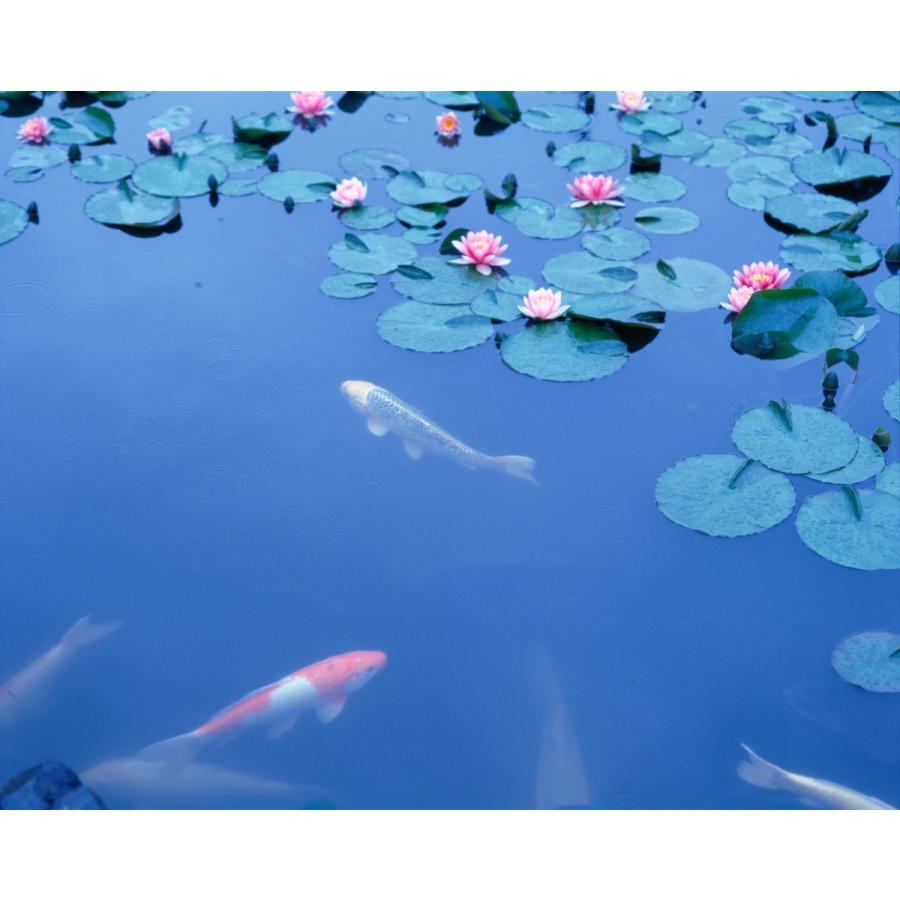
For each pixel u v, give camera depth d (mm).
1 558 3410
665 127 6102
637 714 2994
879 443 3777
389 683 3066
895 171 5680
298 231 5090
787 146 5879
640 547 3459
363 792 2807
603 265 4781
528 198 5344
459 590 3336
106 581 3352
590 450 3822
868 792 2807
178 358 4258
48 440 3859
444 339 4340
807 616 3242
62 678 3062
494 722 2971
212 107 6340
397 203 5312
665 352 4312
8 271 4723
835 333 4363
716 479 3635
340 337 4379
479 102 6176
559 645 3174
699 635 3199
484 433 3885
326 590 3332
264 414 3988
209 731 2893
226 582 3355
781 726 2961
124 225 5086
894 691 3021
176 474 3732
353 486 3691
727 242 5004
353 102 6477
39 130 5840
